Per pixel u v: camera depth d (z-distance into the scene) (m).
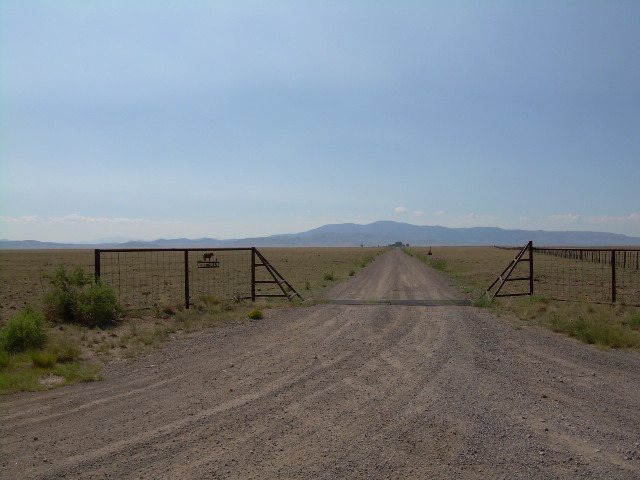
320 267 51.34
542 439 5.92
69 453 5.68
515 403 7.31
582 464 5.24
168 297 22.25
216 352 11.23
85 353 11.16
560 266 49.97
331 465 5.24
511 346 11.59
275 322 15.30
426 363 9.86
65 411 7.21
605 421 6.56
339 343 11.93
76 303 15.17
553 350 11.20
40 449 5.80
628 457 5.43
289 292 24.39
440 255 96.06
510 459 5.36
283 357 10.56
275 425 6.47
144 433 6.27
